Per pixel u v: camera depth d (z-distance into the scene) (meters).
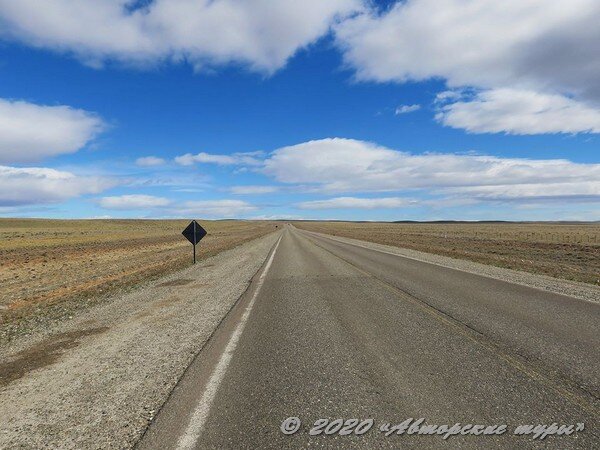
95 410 4.15
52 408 4.26
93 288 14.01
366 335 6.75
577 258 24.19
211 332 7.22
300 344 6.31
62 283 16.22
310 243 39.91
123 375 5.15
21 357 6.25
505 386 4.49
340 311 8.77
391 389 4.46
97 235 67.56
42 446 3.49
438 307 8.92
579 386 4.48
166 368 5.34
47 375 5.32
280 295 11.14
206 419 3.84
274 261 21.50
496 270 16.08
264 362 5.48
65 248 37.69
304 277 14.87
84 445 3.47
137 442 3.47
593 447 3.27
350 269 17.00
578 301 9.48
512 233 75.50
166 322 8.20
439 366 5.16
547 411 3.89
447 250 28.53
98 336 7.31
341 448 3.30
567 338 6.37
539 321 7.52
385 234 70.50
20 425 3.90
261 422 3.76
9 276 18.86
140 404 4.24
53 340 7.23
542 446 3.28
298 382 4.72
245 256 25.59
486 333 6.71
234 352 5.97
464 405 4.03
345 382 4.69
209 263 21.78
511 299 9.79
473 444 3.32
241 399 4.28
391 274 15.05
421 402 4.12
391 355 5.65
